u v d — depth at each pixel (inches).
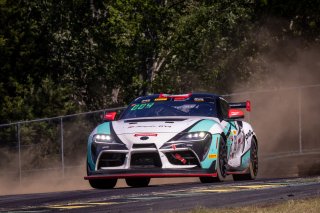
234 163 1222.9
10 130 1847.9
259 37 2849.4
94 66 2716.5
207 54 2640.3
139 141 1104.8
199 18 2566.4
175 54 2588.6
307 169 2119.8
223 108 1262.3
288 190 916.6
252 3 2802.7
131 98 2647.6
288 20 2970.0
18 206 803.4
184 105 1226.6
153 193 914.7
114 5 2586.1
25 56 2689.5
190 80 2635.3
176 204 780.0
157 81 2586.1
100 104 2719.0
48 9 2721.5
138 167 1106.7
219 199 824.3
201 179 1157.1
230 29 2691.9
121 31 2573.8
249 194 874.1
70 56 2738.7
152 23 2544.3
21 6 2723.9
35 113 2474.2
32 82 2642.7
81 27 2714.1
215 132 1134.4
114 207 757.9
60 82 2719.0
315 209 724.7
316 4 2930.6
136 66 2603.3
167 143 1099.9
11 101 2546.8
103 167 1131.3
